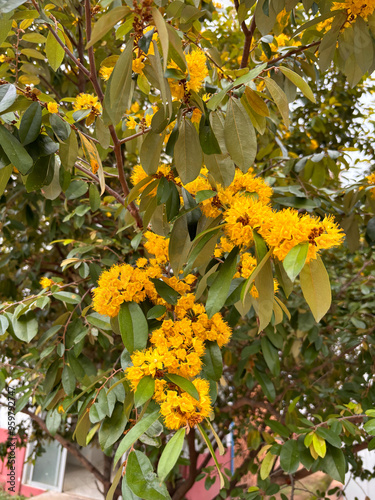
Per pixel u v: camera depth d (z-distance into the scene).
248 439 2.25
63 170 1.02
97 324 1.12
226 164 0.87
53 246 2.39
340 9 0.94
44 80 1.84
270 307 0.68
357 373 1.98
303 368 2.21
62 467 4.44
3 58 1.19
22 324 1.16
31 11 0.86
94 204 1.33
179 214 0.90
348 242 1.56
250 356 1.59
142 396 0.70
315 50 1.23
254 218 0.69
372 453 2.89
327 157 1.57
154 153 0.84
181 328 0.86
